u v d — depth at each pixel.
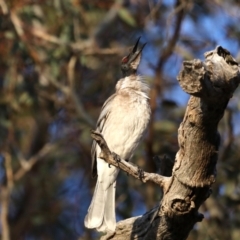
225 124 13.09
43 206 16.30
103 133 10.21
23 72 14.36
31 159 15.26
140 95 10.24
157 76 13.50
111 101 10.28
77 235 16.11
